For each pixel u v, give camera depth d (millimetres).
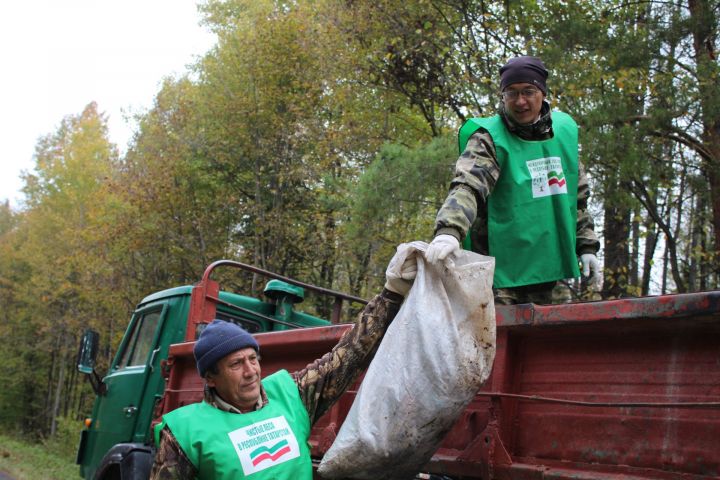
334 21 15398
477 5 13664
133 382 6750
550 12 11695
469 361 2617
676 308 2629
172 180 22141
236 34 21000
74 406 31969
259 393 2740
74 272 28359
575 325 2979
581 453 2986
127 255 23922
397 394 2641
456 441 3434
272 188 20797
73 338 30234
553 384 3148
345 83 15773
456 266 2703
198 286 6250
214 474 2602
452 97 14086
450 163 11023
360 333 2922
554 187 3641
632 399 2867
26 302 34000
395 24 14531
